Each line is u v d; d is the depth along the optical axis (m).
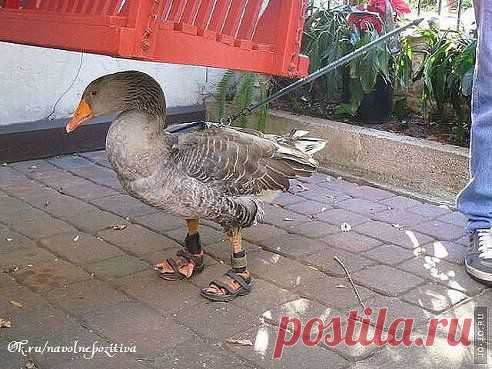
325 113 2.74
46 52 2.51
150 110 1.37
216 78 3.01
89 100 1.38
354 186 2.35
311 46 2.70
